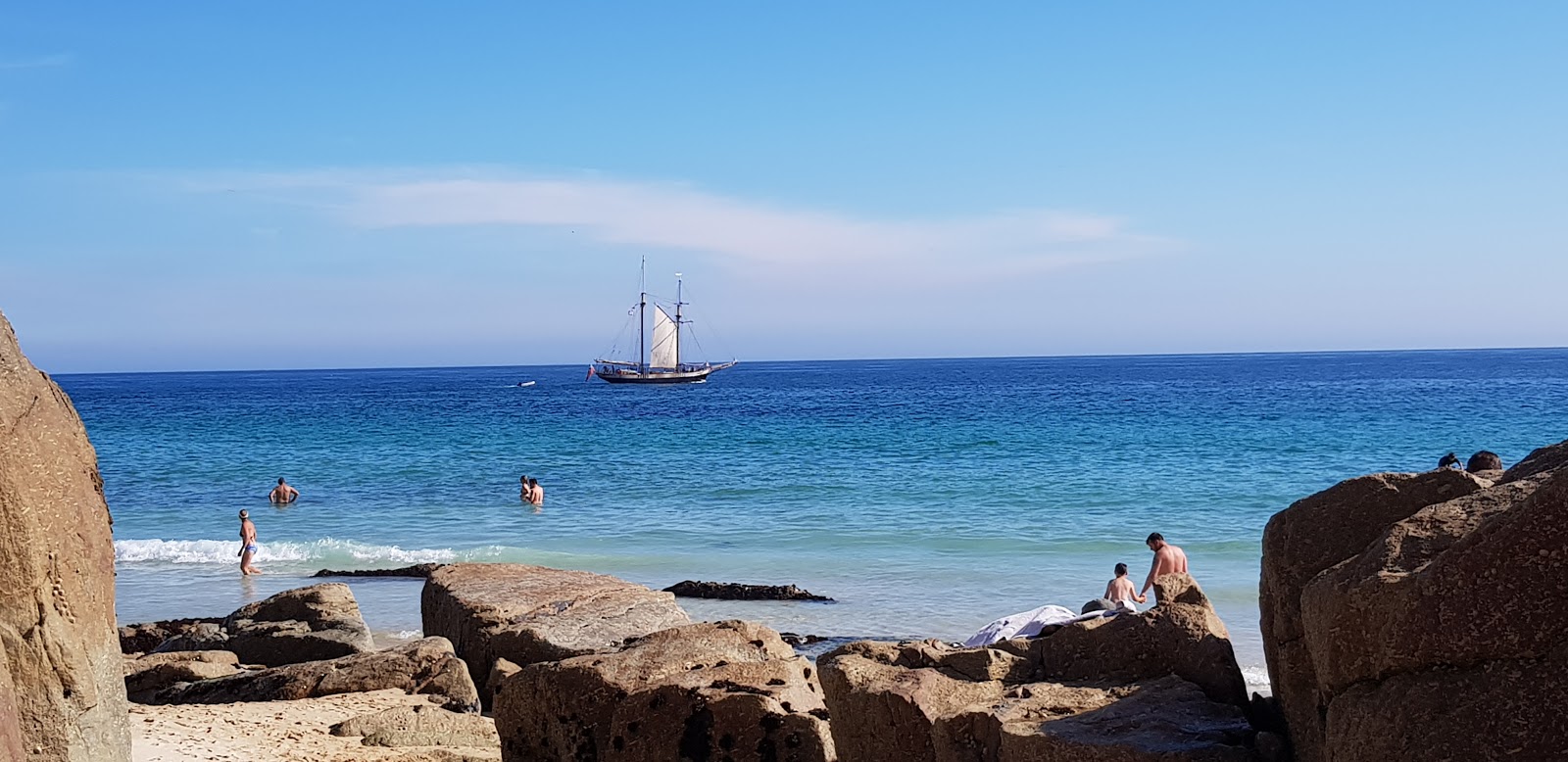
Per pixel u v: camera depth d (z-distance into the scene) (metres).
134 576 25.03
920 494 34.22
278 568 25.62
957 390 124.75
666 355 158.12
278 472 43.22
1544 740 4.09
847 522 29.59
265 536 29.83
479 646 13.53
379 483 39.62
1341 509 5.61
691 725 7.62
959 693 6.62
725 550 26.27
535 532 29.39
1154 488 34.44
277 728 10.75
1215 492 33.38
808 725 7.44
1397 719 4.41
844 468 41.12
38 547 6.03
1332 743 4.76
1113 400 91.94
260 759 9.45
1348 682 4.73
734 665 8.09
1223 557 23.73
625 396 122.31
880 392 123.62
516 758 8.42
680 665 8.30
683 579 23.44
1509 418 60.97
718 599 21.05
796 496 34.50
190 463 46.72
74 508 6.32
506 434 61.28
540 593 14.63
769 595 21.11
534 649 13.23
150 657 14.88
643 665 8.24
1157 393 104.75
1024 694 6.52
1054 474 38.09
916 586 21.95
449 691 12.64
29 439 6.09
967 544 26.20
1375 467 39.00
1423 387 107.06
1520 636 4.22
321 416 82.56
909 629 18.77
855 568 23.83
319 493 37.62
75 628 6.24
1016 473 38.56
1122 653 6.89
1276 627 5.73
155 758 9.23
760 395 120.62
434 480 40.12
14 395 6.11
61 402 6.52
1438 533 4.68
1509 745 4.14
